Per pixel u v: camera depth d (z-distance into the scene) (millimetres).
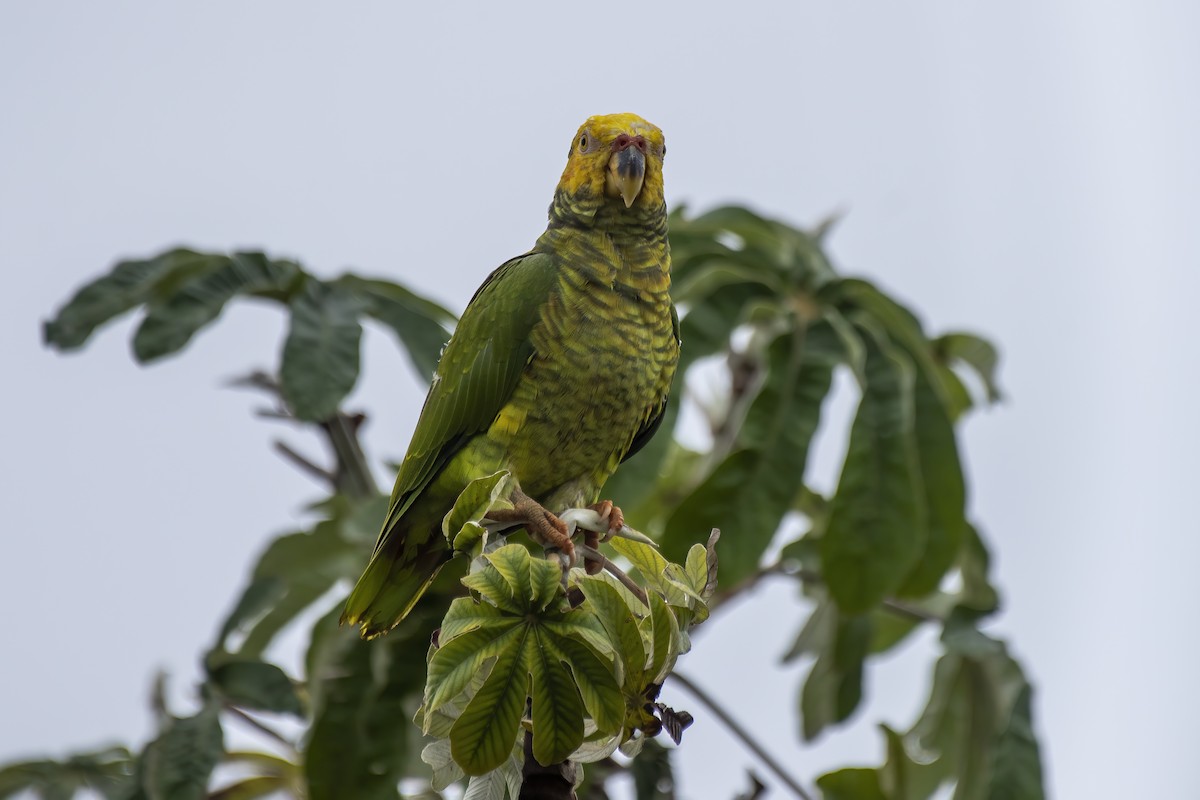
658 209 8750
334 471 10344
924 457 10078
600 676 5398
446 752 5867
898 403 9883
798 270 10633
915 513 9672
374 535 9141
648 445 9773
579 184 8727
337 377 9328
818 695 11578
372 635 8641
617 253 8531
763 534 9570
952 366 11641
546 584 5371
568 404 8383
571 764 5715
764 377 9945
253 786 9781
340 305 9656
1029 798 9852
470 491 5742
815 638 11703
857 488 9719
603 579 5441
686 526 9539
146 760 9016
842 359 10008
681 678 9617
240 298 9703
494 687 5371
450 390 8484
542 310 8383
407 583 8602
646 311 8531
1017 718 10039
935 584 9961
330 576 10375
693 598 5691
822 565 9625
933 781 10945
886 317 10453
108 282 9695
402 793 9211
